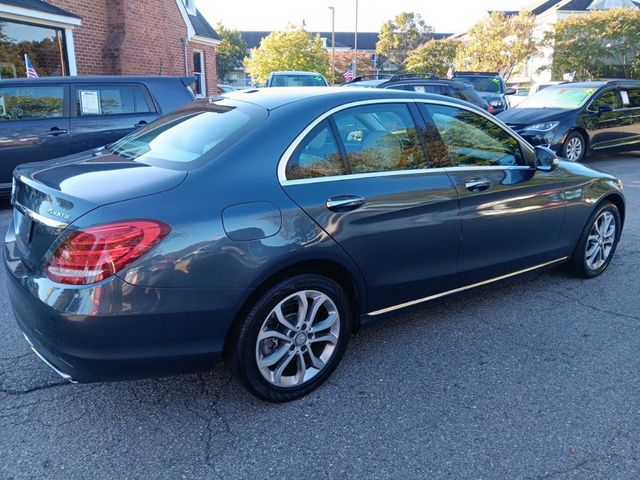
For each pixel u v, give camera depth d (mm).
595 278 4812
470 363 3377
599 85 11234
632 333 3781
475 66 40031
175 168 2738
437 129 3559
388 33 65938
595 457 2535
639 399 2998
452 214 3459
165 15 15234
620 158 12344
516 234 3922
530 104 11758
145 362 2486
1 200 7832
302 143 2934
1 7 10219
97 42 13344
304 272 2885
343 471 2441
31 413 2830
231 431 2709
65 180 2711
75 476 2387
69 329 2348
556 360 3420
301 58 36531
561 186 4191
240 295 2611
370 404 2947
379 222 3104
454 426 2762
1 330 3756
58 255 2391
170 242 2432
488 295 4438
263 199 2701
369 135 3227
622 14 36125
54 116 7133
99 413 2842
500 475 2420
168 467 2455
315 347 3100
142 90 7621
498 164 3848
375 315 3311
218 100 3529
